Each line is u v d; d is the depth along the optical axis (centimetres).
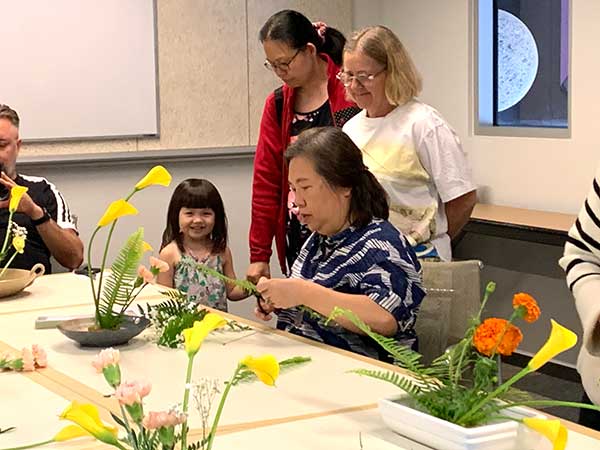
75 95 470
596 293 207
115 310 267
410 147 297
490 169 505
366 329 171
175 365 217
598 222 215
